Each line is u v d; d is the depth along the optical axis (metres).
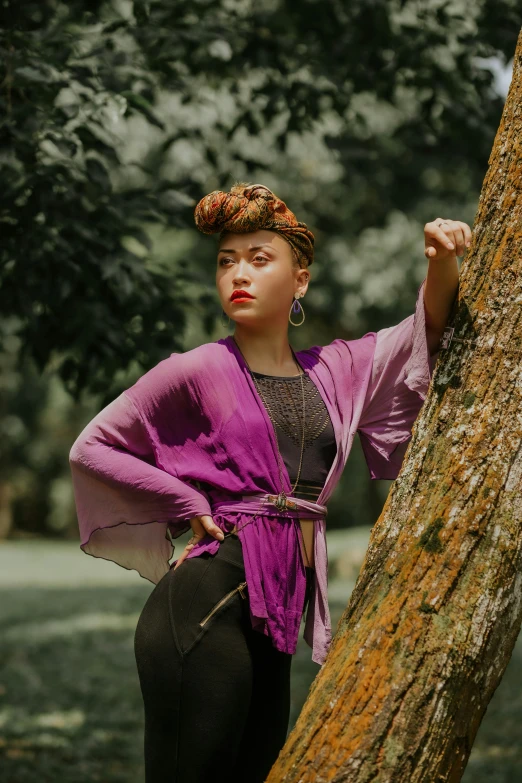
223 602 2.38
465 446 2.15
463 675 2.04
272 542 2.41
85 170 4.47
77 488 2.58
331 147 6.12
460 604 2.06
